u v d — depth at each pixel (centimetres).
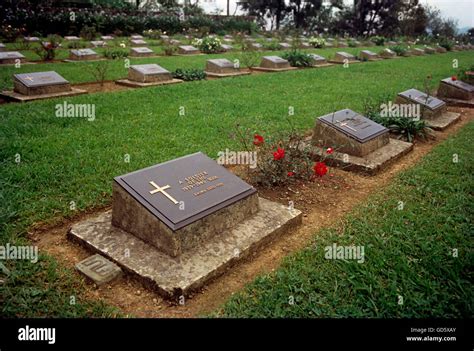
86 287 280
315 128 576
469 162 531
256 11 4516
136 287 282
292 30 3541
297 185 465
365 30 4166
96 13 2631
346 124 567
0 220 344
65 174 451
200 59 1627
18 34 2002
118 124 657
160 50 1950
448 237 343
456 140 641
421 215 390
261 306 265
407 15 3969
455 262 308
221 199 338
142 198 315
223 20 3372
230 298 272
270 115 754
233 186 360
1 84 946
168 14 3077
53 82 880
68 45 1847
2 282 276
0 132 574
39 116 677
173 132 627
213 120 702
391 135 663
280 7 4394
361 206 414
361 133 554
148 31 2603
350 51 2341
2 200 374
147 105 797
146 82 1041
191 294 276
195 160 380
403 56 2238
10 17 2220
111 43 2103
